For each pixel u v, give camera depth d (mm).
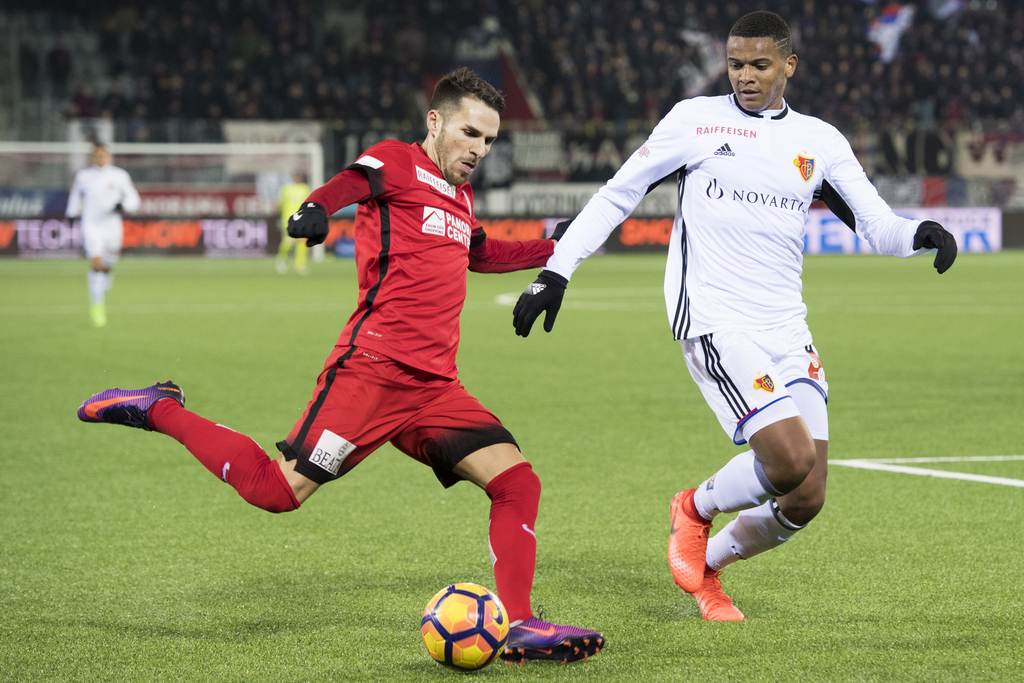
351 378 11492
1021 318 49188
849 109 110688
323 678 10648
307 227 10359
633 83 110000
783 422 11938
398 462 21656
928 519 17031
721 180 12703
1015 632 11891
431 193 11594
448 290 11695
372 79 105688
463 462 11711
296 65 105000
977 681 10422
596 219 12586
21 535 16172
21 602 13102
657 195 102250
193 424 11844
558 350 38781
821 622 12312
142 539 15992
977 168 103938
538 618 11117
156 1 106438
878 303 57031
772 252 12789
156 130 95125
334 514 17562
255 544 15766
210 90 100875
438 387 11812
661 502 18219
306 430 11484
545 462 21234
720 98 13156
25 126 98000
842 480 19719
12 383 30797
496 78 108938
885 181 102125
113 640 11766
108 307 54406
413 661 11125
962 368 33719
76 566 14625
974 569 14383
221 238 95188
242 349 38500
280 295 61938
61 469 20656
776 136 12758
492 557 11391
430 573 14367
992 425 24797
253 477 11523
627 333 44188
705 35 115312
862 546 15555
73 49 104062
